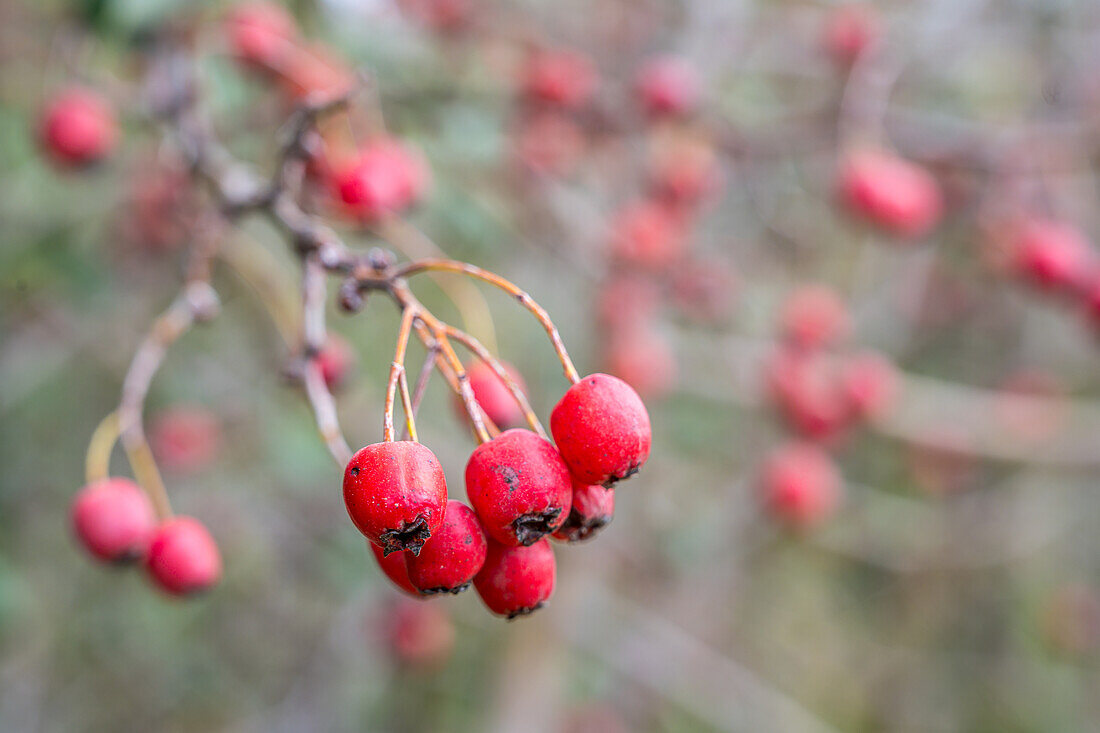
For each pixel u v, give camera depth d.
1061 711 0.67
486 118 0.36
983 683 0.69
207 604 0.52
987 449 0.50
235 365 0.46
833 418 0.46
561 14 0.47
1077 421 0.51
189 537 0.23
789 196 0.54
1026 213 0.46
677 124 0.42
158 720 0.53
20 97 0.36
